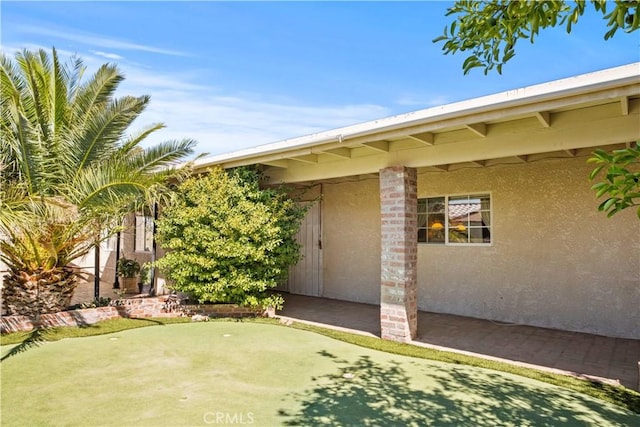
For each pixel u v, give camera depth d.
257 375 4.79
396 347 5.98
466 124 4.73
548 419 3.74
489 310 7.93
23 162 6.58
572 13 2.10
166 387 4.39
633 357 5.62
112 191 6.66
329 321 7.78
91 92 7.73
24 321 6.64
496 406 4.01
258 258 7.78
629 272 6.61
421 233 8.91
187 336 6.51
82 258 8.96
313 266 10.81
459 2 2.44
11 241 6.75
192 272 7.89
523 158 7.40
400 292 6.27
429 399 4.16
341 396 4.20
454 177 8.43
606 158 1.81
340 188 10.29
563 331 7.04
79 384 4.44
